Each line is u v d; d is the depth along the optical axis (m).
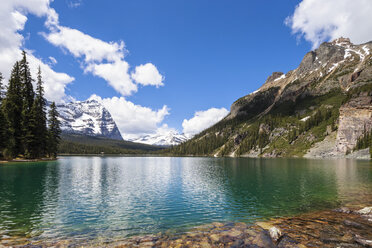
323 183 32.66
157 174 46.62
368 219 15.33
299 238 12.05
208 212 18.08
